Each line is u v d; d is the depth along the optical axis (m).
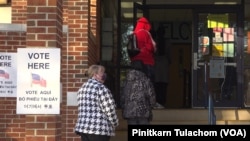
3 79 8.25
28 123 5.98
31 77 5.96
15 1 9.56
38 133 5.98
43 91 5.97
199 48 11.35
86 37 8.46
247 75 11.23
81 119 6.25
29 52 5.98
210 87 11.00
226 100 11.18
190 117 10.15
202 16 11.42
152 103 7.85
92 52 9.35
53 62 5.99
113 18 11.29
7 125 8.27
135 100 7.70
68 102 8.30
